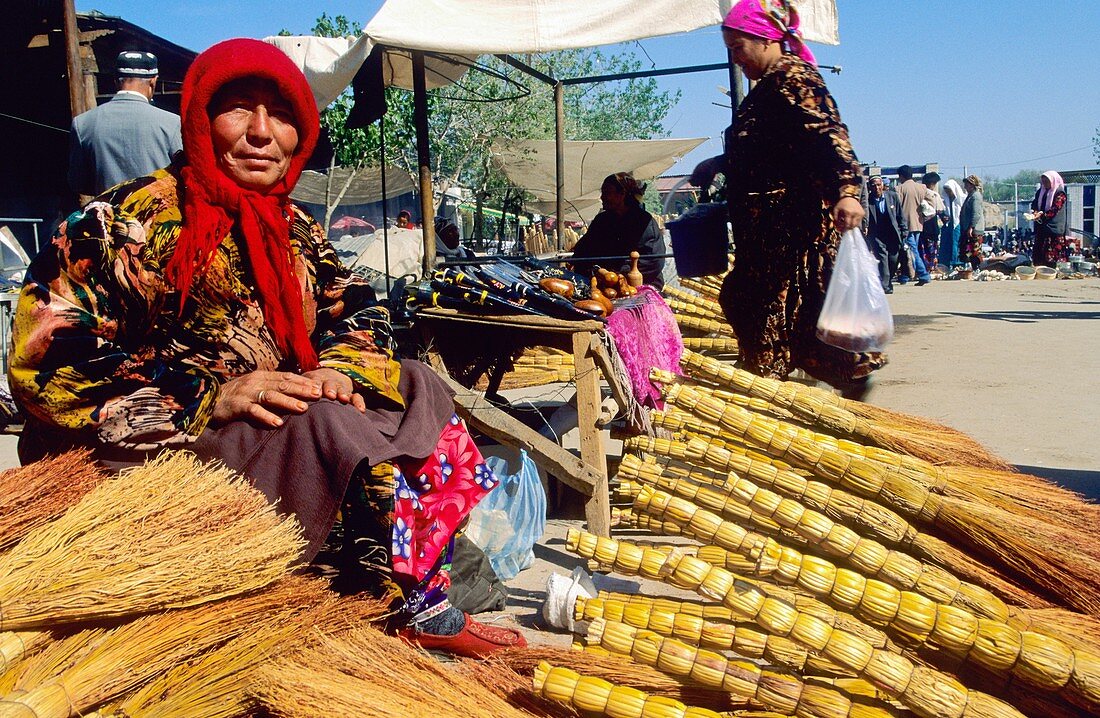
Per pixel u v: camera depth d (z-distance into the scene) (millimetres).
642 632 1937
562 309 3789
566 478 3586
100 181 4867
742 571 2168
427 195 5117
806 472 2471
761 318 3910
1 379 5816
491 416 3541
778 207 3816
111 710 1511
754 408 2963
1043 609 2088
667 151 14688
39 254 2078
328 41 5359
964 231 19797
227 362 2250
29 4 11875
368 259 11828
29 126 12430
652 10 5008
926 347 8992
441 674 1806
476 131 18156
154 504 1749
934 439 2949
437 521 2434
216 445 2082
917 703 1741
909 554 2240
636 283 5258
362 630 1857
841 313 3641
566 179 15727
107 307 2084
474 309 3939
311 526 2029
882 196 13742
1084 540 2307
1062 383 6887
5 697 1405
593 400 3641
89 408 2025
